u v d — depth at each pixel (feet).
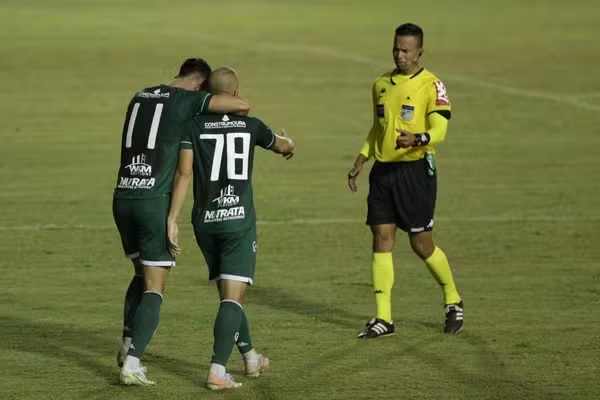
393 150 88.38
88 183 162.20
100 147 194.08
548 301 99.55
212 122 74.59
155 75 286.46
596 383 75.25
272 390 73.82
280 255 119.55
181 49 340.39
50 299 100.53
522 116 223.92
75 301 99.81
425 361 80.89
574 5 499.51
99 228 132.46
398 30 88.48
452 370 78.48
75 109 236.43
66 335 88.53
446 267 89.45
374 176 89.56
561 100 243.19
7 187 159.02
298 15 467.93
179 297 101.50
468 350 83.82
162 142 75.25
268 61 313.32
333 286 106.32
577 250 120.98
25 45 347.97
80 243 124.47
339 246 123.95
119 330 90.22
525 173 168.96
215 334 73.15
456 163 177.27
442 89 87.86
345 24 424.05
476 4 514.27
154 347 84.94
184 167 74.18
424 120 88.07
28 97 251.80
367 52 332.60
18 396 72.49
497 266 113.91
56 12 480.64
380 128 89.20
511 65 300.61
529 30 390.01
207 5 527.40
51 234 129.18
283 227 133.59
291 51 335.26
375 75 286.46
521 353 82.79
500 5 506.07
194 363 80.59
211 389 73.56
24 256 118.11
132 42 359.87
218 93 76.23
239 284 74.18
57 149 191.93
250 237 74.23
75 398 72.13
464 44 349.61
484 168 173.17
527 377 76.69
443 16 453.58
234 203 73.77
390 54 327.06
